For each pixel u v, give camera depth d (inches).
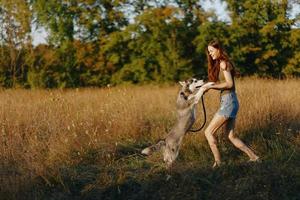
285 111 395.9
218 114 301.9
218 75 302.5
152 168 300.2
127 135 384.5
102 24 1221.7
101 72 1196.5
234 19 1195.3
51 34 1197.7
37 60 1164.5
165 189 278.7
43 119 400.8
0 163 313.4
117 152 343.6
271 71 1219.2
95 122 398.3
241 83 599.8
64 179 290.8
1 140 346.3
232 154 332.5
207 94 472.4
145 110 454.6
